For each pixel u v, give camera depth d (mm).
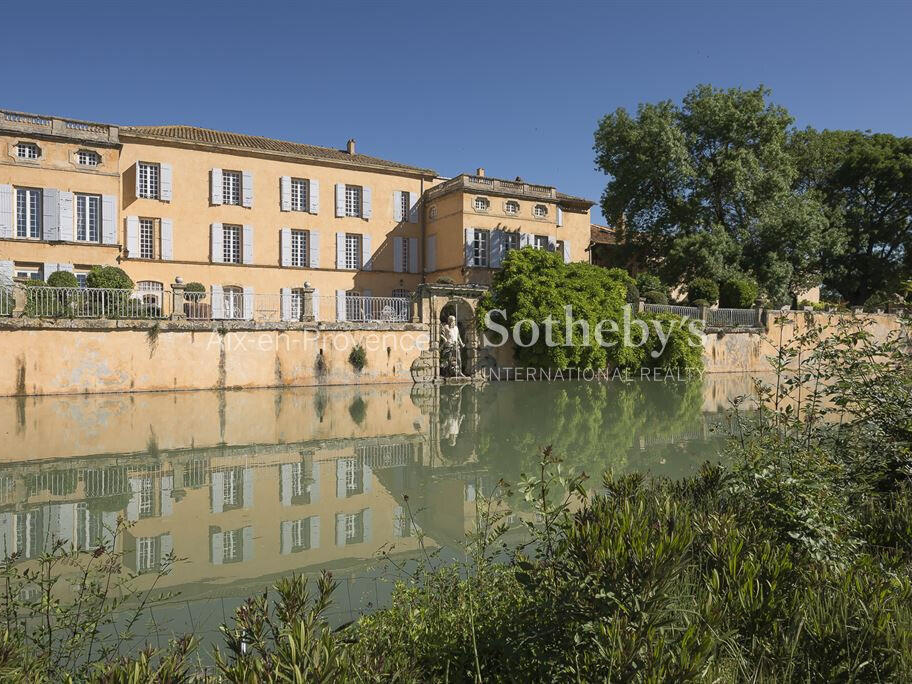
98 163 29203
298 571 6922
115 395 21875
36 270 28031
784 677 3205
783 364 6465
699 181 37094
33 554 7379
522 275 29922
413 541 7918
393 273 37688
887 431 6270
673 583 3549
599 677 2883
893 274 43781
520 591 4516
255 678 2510
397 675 3000
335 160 35625
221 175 32844
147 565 7145
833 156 45125
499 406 21406
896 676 3244
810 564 4340
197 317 26031
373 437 15516
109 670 2689
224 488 10641
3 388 20766
